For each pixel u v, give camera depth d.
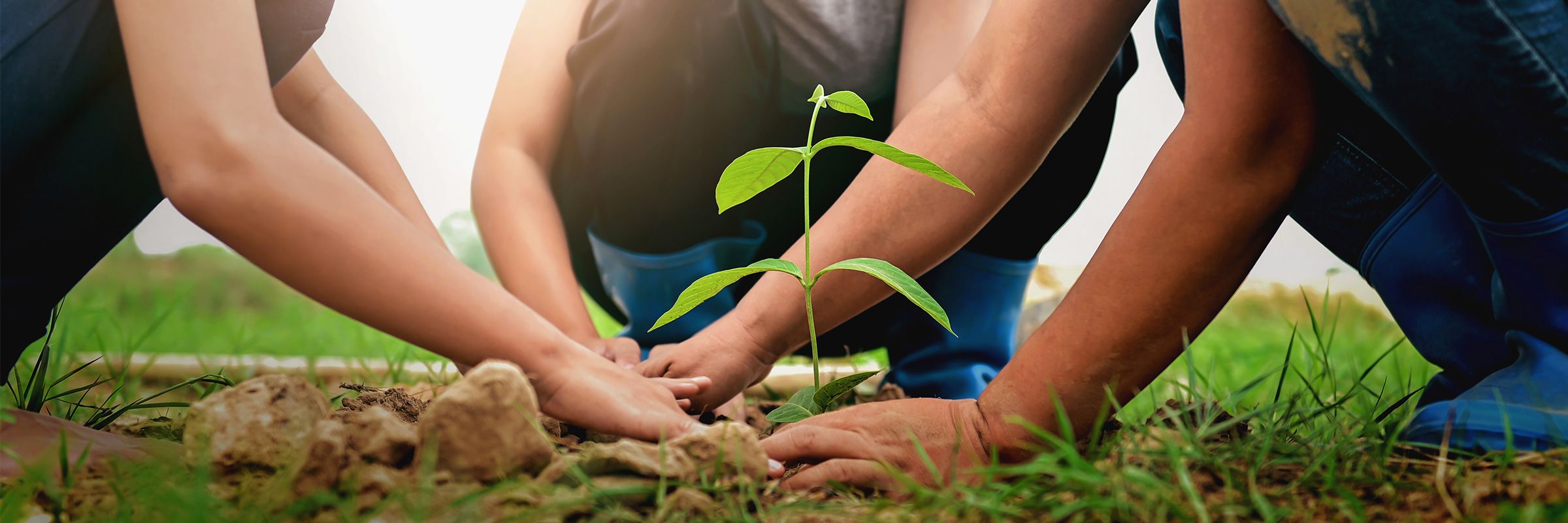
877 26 1.78
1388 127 1.48
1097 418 1.33
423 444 1.21
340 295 1.35
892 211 1.51
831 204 1.91
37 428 1.36
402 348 3.04
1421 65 1.20
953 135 1.49
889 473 1.23
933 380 1.85
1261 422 1.38
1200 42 1.28
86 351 2.39
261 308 4.39
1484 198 1.29
